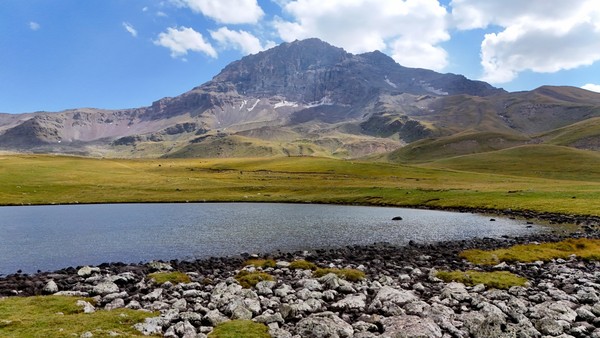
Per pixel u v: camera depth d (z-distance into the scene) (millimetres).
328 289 24828
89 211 90562
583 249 40219
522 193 100312
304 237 53531
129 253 43156
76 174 155500
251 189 134750
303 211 89750
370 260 37094
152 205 105562
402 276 28688
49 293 24828
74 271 32875
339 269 30078
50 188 126000
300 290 23578
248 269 31766
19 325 16891
